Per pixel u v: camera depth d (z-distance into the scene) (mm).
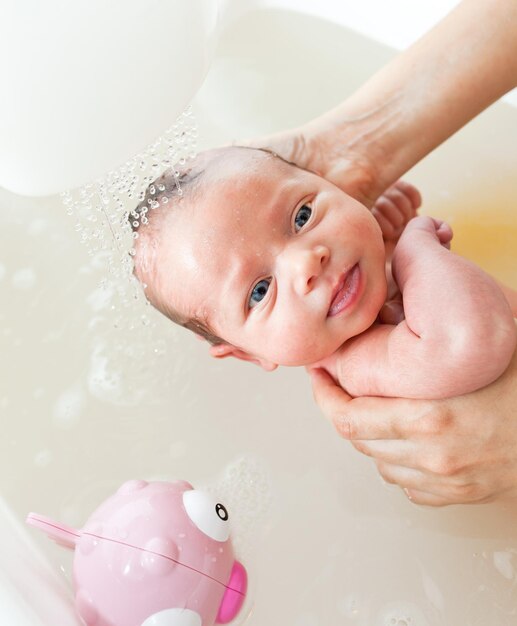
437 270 869
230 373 1164
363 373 903
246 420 1103
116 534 780
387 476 938
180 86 623
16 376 1155
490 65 1014
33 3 515
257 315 933
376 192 1116
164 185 975
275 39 1511
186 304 972
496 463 831
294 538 970
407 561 938
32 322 1222
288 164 978
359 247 914
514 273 1181
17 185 646
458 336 810
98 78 565
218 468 1047
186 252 937
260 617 897
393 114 1066
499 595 896
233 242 919
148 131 628
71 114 576
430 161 1336
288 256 898
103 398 1133
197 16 604
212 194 936
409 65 1054
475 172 1303
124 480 1036
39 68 543
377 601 904
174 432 1092
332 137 1100
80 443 1078
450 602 897
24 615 730
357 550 954
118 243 1021
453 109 1053
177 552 766
